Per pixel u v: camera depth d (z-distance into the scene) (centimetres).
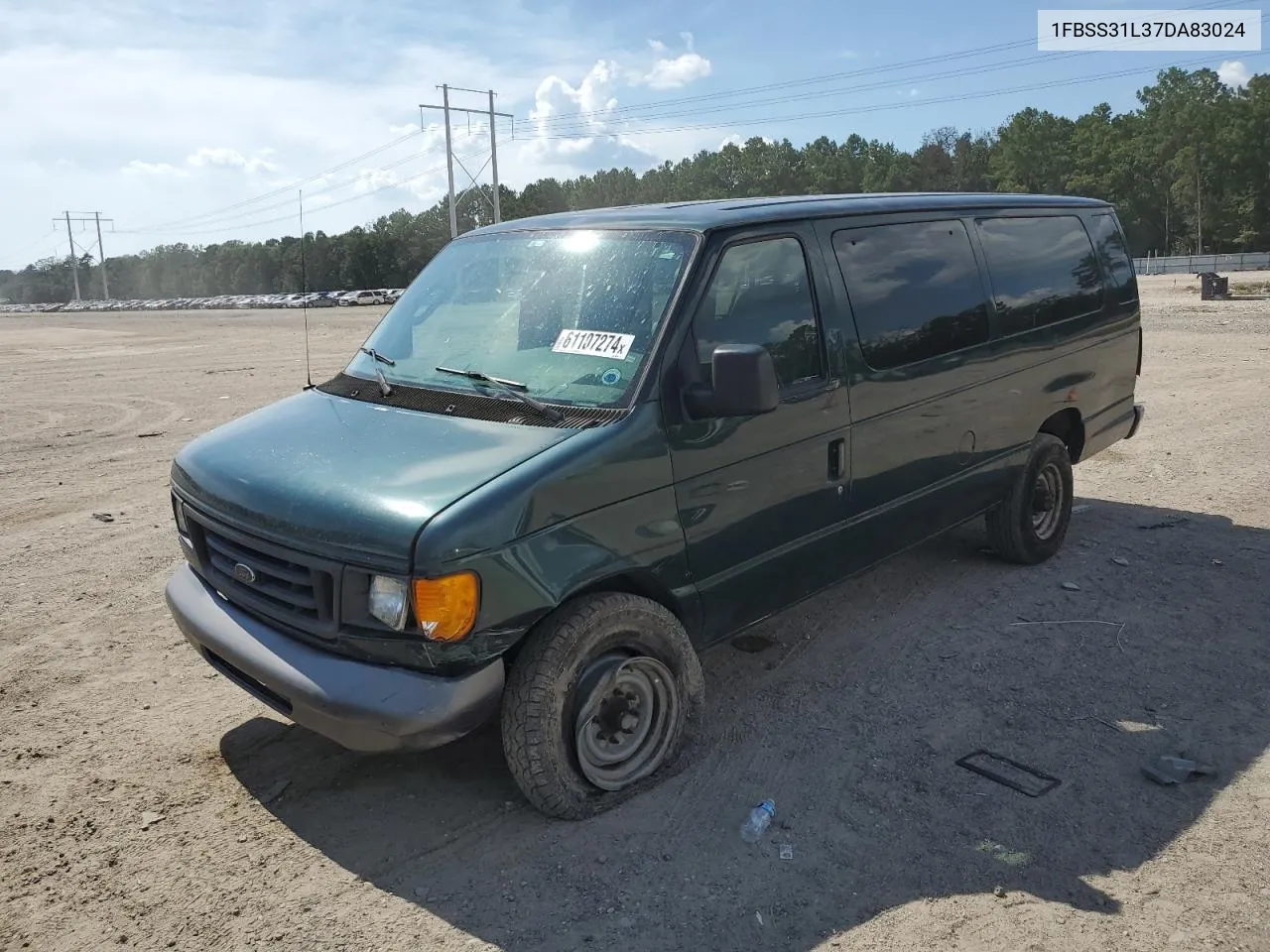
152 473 966
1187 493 776
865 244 459
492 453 342
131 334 3888
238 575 362
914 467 482
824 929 300
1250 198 9588
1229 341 1781
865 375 444
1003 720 427
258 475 362
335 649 331
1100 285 641
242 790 385
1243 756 393
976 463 533
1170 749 401
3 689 473
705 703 448
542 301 410
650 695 375
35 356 2647
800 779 383
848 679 469
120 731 432
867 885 320
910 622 536
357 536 318
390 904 317
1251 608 540
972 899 312
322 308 7212
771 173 12056
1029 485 585
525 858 338
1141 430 1020
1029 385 566
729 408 348
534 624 331
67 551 695
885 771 388
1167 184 10281
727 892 318
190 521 393
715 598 393
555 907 313
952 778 381
